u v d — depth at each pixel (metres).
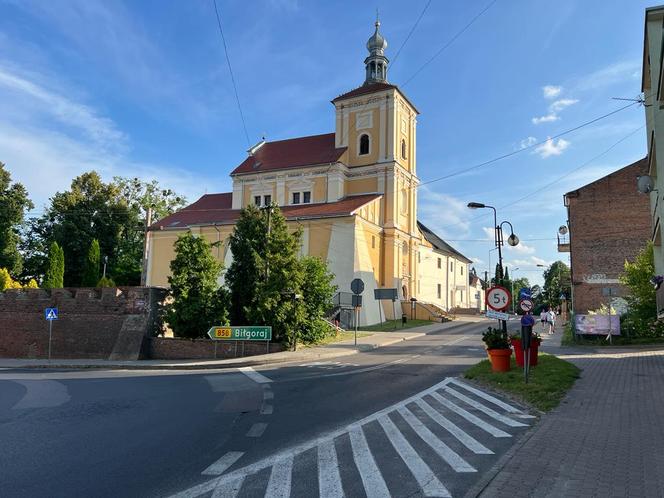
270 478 5.62
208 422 8.62
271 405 10.20
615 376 13.02
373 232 45.50
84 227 59.50
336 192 47.75
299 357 20.45
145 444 7.16
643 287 24.28
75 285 59.34
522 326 11.97
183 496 5.08
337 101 51.03
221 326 22.64
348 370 16.19
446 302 67.12
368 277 42.72
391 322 43.62
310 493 5.14
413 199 52.31
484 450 6.74
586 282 32.44
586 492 4.96
